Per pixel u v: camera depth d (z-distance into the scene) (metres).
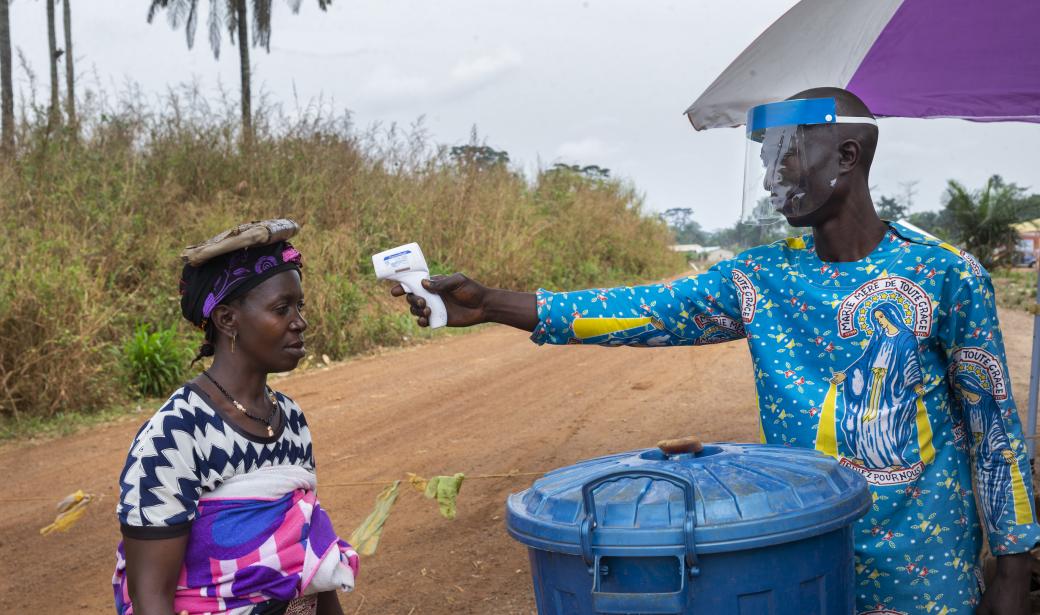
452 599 3.92
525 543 1.98
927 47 3.79
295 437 2.11
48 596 4.17
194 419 1.91
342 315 11.34
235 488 1.93
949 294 2.33
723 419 7.08
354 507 5.29
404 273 2.64
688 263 29.70
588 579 1.87
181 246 11.25
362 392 8.92
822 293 2.43
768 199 2.44
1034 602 2.95
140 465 1.84
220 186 13.47
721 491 1.84
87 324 8.48
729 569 1.80
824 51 3.82
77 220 10.76
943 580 2.36
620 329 2.69
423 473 5.94
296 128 15.27
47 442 7.18
